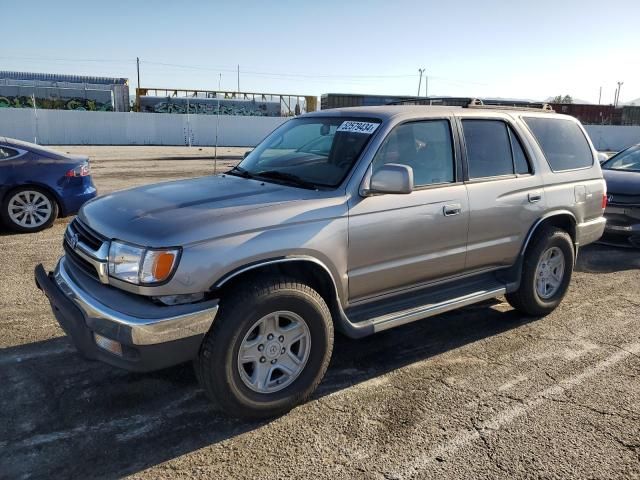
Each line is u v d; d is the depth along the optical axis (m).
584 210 5.53
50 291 3.55
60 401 3.66
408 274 4.16
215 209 3.41
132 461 3.08
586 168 5.64
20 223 8.31
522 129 5.06
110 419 3.47
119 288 3.24
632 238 8.07
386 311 4.13
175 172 17.67
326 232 3.58
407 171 3.60
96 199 4.04
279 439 3.32
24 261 6.79
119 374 4.02
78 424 3.41
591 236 5.73
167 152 28.12
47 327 4.80
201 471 3.01
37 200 8.41
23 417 3.46
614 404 3.79
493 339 4.88
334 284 3.68
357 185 3.81
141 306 3.10
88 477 2.94
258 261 3.30
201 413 3.57
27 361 4.18
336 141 4.18
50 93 46.28
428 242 4.20
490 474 3.03
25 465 3.02
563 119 5.59
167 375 4.04
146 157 24.27
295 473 3.01
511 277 5.04
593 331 5.09
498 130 4.86
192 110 44.66
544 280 5.32
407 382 4.06
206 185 4.08
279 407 3.49
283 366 3.53
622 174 8.59
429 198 4.16
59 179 8.51
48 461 3.06
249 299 3.25
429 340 4.84
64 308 3.33
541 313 5.34
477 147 4.64
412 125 4.22
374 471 3.04
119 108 50.47
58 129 33.56
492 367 4.32
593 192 5.62
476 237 4.55
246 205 3.48
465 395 3.88
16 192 8.23
